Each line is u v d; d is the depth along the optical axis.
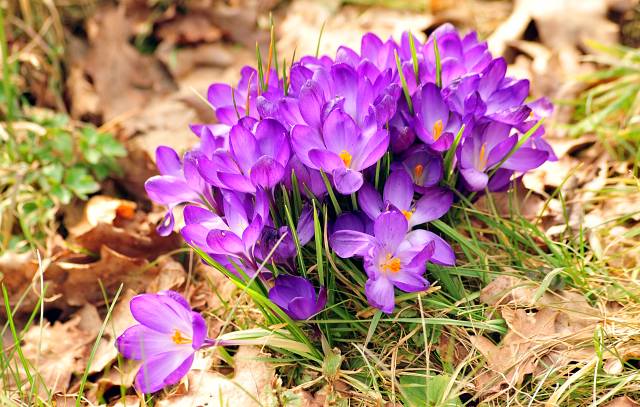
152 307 0.99
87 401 1.03
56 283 1.11
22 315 1.10
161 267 1.12
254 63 1.48
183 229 0.99
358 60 1.05
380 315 1.00
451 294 1.03
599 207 1.12
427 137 1.01
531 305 1.02
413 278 0.99
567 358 1.01
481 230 1.07
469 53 1.05
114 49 1.42
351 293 1.03
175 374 0.98
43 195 1.18
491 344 1.02
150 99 1.39
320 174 1.00
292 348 1.01
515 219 1.11
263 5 1.61
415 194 1.03
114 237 1.12
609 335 1.02
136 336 0.99
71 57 1.40
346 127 0.99
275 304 0.99
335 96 1.01
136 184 1.20
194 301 1.09
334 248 0.99
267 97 1.02
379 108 0.99
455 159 1.03
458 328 1.02
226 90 1.06
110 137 1.19
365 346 1.00
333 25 1.56
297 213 1.01
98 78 1.38
